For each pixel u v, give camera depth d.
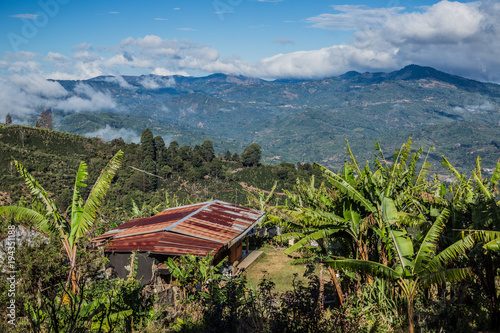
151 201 99.19
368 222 9.73
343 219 10.91
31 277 8.93
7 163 116.62
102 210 19.38
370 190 10.16
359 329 8.32
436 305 9.91
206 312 8.30
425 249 8.24
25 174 9.27
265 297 7.83
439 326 9.05
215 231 16.64
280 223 12.23
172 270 10.95
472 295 10.43
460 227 10.02
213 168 158.50
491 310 9.42
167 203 27.91
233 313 7.05
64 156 146.62
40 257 9.27
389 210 9.52
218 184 152.12
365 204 9.88
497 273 11.15
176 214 19.73
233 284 8.23
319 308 7.43
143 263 13.88
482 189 9.55
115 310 7.68
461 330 8.77
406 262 8.59
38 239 10.35
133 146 163.12
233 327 6.86
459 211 10.18
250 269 18.33
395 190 10.61
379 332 8.48
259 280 15.89
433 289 12.33
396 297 9.82
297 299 7.21
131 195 103.56
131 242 14.84
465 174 11.27
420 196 11.30
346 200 10.99
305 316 6.98
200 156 168.62
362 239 10.91
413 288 8.34
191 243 14.83
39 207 9.36
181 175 153.12
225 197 138.62
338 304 11.48
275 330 6.77
